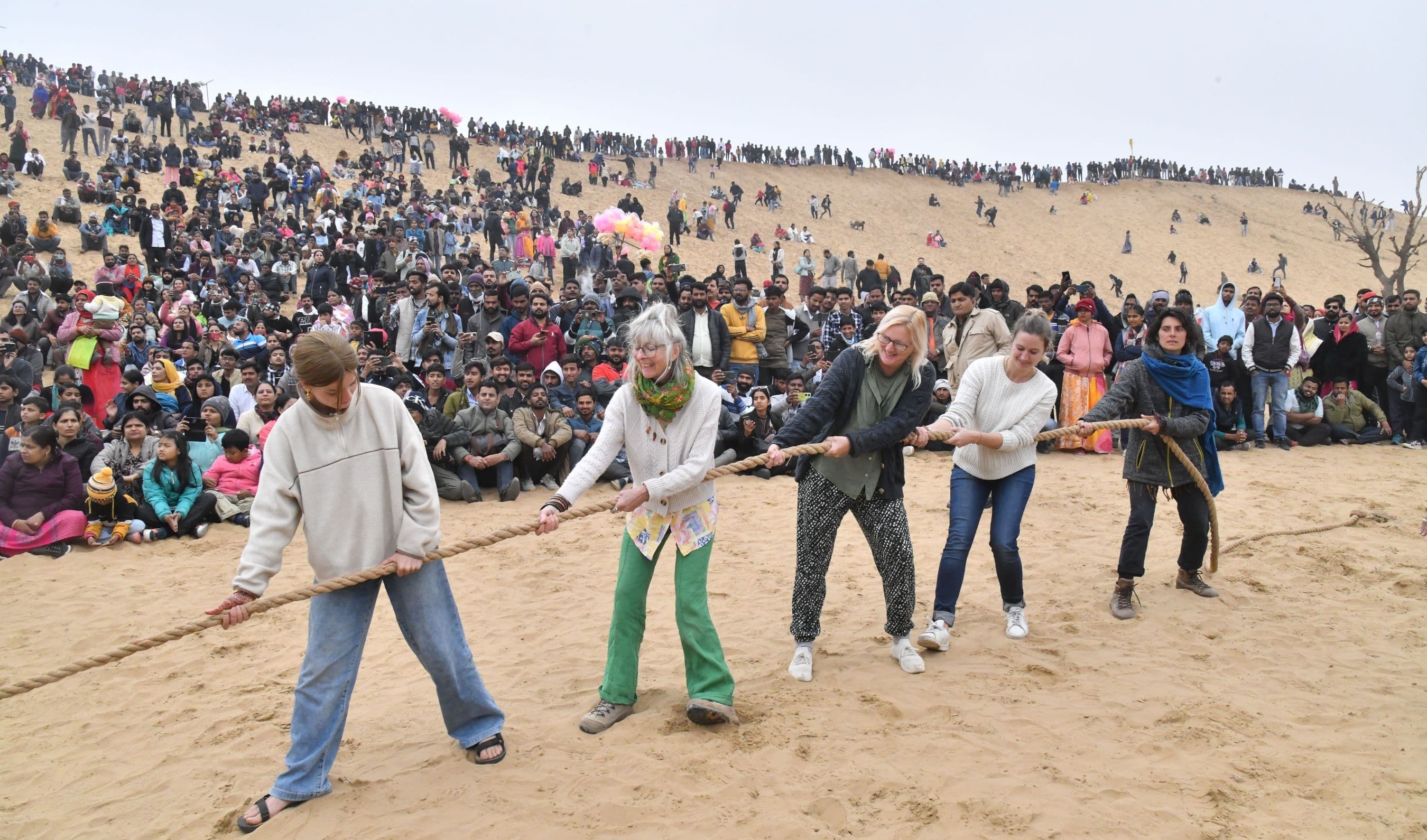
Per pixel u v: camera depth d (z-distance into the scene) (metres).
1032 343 4.99
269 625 6.12
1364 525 7.87
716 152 61.00
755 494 9.60
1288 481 9.94
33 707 4.96
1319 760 3.94
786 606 6.09
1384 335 12.77
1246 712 4.38
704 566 4.31
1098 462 10.77
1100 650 5.19
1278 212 71.25
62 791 4.09
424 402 10.06
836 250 46.50
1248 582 6.33
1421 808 3.57
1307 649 5.20
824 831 3.46
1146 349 5.83
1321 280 54.66
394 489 3.75
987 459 5.29
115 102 37.56
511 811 3.63
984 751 4.03
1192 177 80.69
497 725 4.10
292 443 3.66
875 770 3.87
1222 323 12.44
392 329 12.62
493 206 31.61
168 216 23.73
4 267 18.62
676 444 4.24
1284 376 11.97
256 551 3.60
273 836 3.54
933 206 60.59
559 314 13.05
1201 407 5.68
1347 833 3.42
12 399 9.58
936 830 3.46
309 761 3.72
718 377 11.00
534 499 9.56
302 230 25.28
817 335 13.55
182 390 10.67
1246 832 3.43
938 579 5.58
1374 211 73.19
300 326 14.23
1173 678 4.79
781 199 55.50
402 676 5.18
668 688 4.80
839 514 4.82
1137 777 3.81
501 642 5.64
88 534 7.93
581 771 3.91
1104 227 61.81
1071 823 3.49
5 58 40.06
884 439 4.55
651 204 47.06
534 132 51.69
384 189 32.88
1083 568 6.72
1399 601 5.96
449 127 50.00
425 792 3.79
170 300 17.00
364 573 3.66
